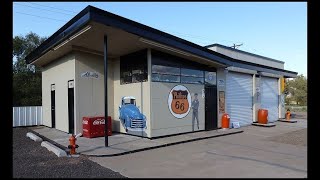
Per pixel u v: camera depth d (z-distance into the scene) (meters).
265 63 22.89
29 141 11.94
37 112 18.91
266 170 6.92
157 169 7.15
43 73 18.25
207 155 8.88
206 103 15.04
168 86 12.93
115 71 14.34
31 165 7.64
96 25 9.41
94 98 13.54
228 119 15.59
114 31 10.07
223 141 11.85
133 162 8.02
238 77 18.06
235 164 7.59
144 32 10.78
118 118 13.96
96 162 8.09
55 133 14.09
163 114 12.60
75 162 8.02
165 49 12.28
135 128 12.79
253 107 19.38
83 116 13.02
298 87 58.41
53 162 8.00
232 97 17.31
